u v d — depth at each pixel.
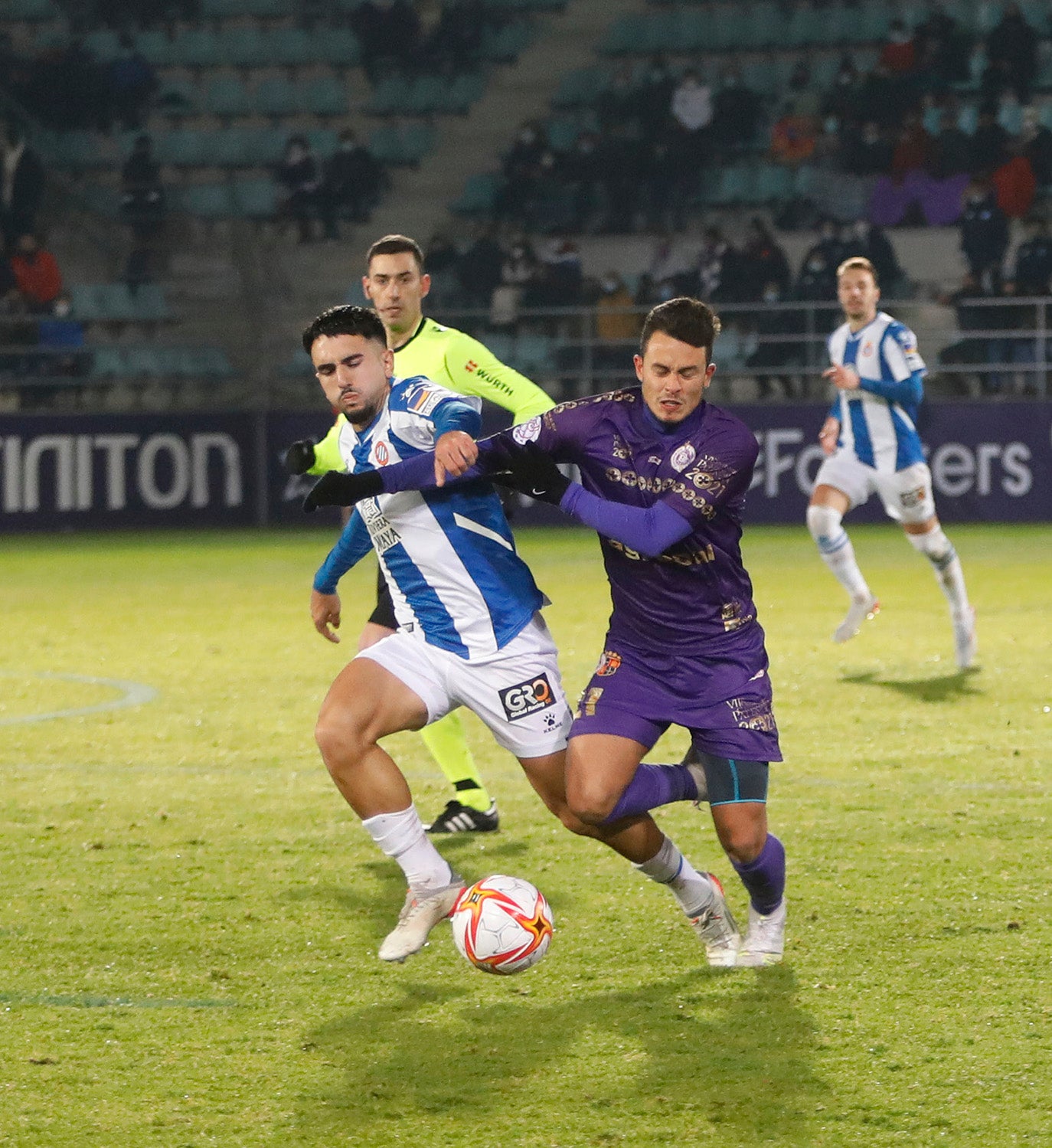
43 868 14.98
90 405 62.41
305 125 74.62
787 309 59.12
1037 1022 10.58
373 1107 9.30
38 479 58.56
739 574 11.73
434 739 16.36
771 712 11.72
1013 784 18.03
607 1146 8.71
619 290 61.09
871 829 16.05
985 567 43.03
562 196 66.75
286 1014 10.97
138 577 43.69
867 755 19.67
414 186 71.75
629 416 11.70
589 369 60.75
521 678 12.20
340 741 11.65
